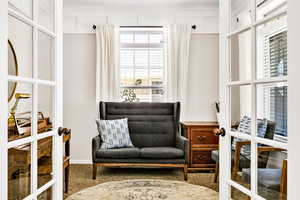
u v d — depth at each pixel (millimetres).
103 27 5105
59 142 2006
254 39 1639
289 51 1199
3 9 1238
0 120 1224
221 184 2008
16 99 1451
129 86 5312
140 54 5336
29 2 1588
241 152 1779
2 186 1237
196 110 5305
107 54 5098
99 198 3350
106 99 5086
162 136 4832
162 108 4941
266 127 1525
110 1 4898
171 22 5250
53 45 1939
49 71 1875
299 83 1138
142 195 3471
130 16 5238
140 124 4855
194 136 4656
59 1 2010
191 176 4406
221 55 2020
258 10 1604
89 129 5238
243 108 1764
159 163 4191
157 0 4871
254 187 1617
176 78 5125
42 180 1768
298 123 1146
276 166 1427
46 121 1825
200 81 5309
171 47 5113
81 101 5246
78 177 4281
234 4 1871
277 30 1444
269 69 1507
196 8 5203
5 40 1256
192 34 5281
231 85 1901
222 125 2002
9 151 1366
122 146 4547
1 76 1226
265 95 1540
